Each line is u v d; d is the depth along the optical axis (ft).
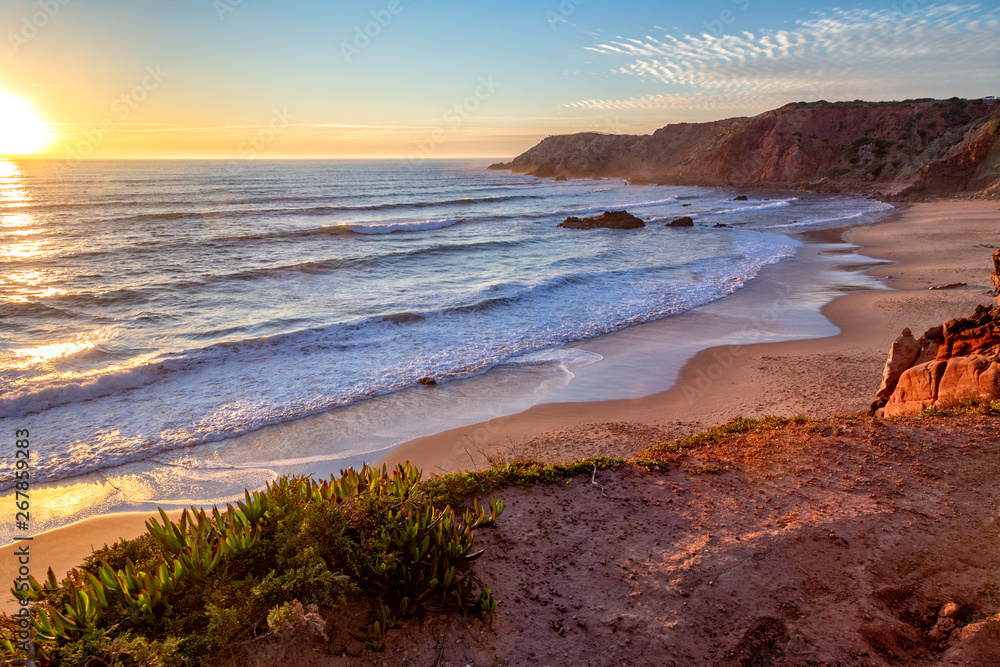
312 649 12.90
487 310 75.77
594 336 64.64
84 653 11.21
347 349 59.57
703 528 19.30
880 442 25.96
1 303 74.13
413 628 13.75
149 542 15.65
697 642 14.19
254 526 15.97
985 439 24.82
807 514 20.01
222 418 42.96
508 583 16.02
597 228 172.24
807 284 91.25
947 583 16.28
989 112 282.97
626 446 37.14
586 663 13.41
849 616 15.07
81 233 133.08
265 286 89.04
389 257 114.11
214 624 12.01
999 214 167.22
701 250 129.80
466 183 397.80
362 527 15.55
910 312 69.77
